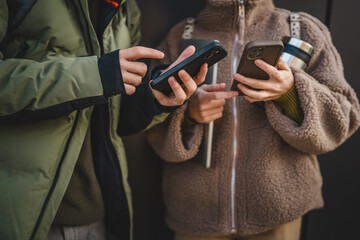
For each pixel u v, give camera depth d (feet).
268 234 3.16
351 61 3.88
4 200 2.23
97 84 2.21
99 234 3.04
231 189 3.14
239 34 3.08
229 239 3.33
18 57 2.41
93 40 2.53
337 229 4.29
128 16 3.05
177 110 2.91
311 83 2.65
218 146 3.14
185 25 3.42
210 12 3.15
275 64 2.39
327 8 3.79
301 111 2.75
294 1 3.78
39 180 2.32
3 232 2.22
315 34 2.93
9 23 2.34
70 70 2.20
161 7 4.00
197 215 3.25
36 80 2.16
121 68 2.25
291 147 3.03
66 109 2.22
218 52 2.15
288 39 2.82
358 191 4.20
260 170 2.98
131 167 4.34
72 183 2.69
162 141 3.21
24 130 2.33
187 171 3.27
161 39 4.07
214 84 2.77
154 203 4.44
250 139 3.09
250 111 3.07
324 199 4.21
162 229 4.48
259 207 3.02
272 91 2.54
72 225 2.78
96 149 2.84
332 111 2.74
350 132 3.06
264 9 3.10
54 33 2.36
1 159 2.29
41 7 2.33
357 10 3.76
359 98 3.95
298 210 3.00
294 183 2.99
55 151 2.39
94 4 2.77
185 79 2.21
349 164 4.14
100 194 2.89
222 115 3.14
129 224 3.08
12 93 2.13
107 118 2.77
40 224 2.34
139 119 2.87
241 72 2.44
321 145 2.76
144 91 2.69
